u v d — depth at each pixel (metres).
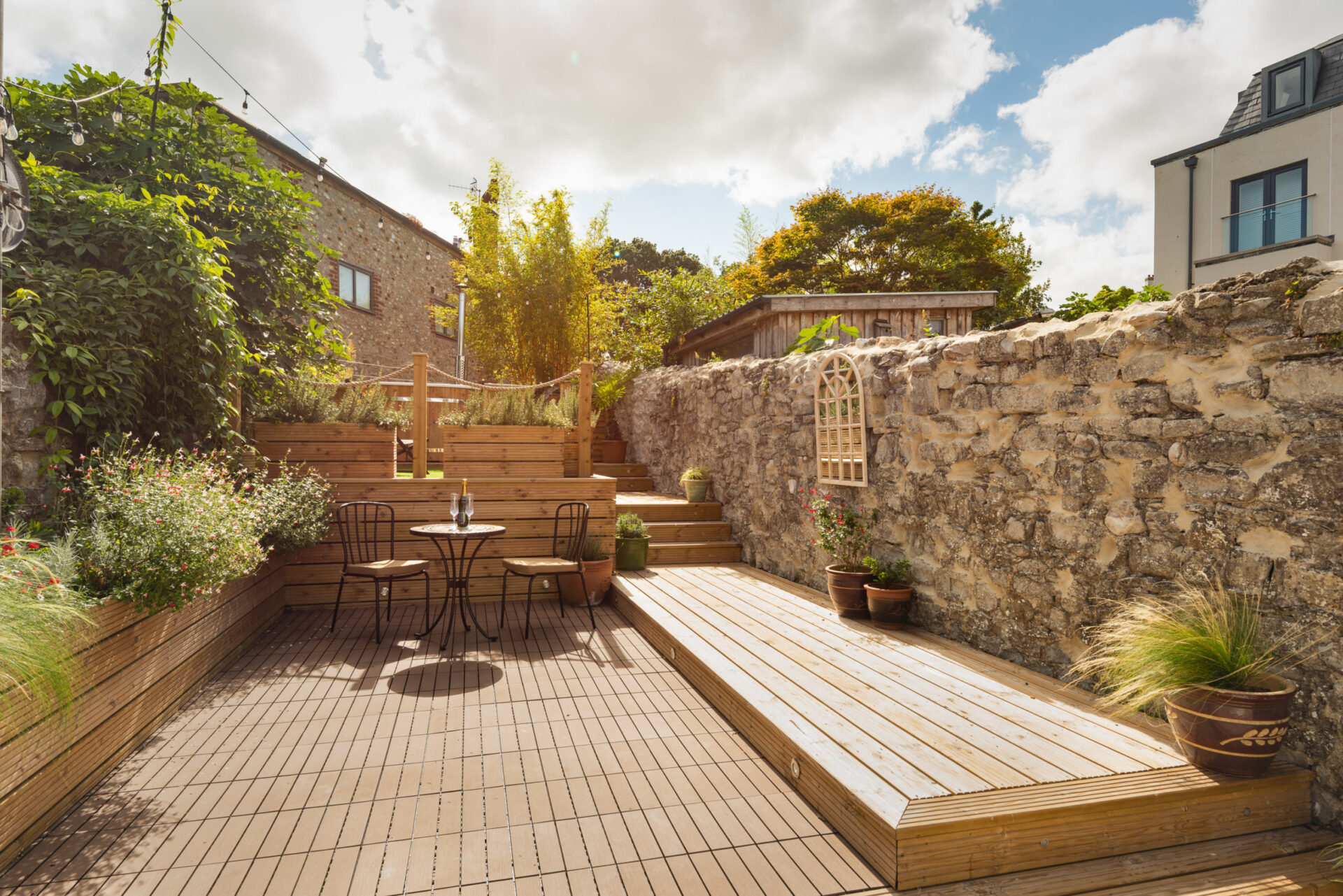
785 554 5.82
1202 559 2.53
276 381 5.32
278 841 2.07
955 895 1.81
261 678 3.65
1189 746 2.22
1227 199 12.47
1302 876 1.92
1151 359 2.73
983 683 3.10
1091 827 2.00
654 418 9.27
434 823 2.20
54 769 2.14
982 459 3.63
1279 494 2.27
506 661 4.04
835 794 2.16
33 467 3.08
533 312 10.20
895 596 4.05
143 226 3.53
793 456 5.68
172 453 3.72
